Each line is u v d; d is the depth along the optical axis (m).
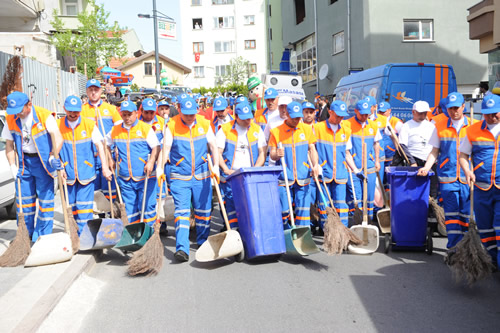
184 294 5.31
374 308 4.81
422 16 23.16
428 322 4.46
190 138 6.59
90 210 6.91
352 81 15.48
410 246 6.82
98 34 29.00
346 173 7.52
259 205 6.32
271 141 7.10
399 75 13.09
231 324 4.48
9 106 6.21
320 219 7.69
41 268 5.91
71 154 6.72
